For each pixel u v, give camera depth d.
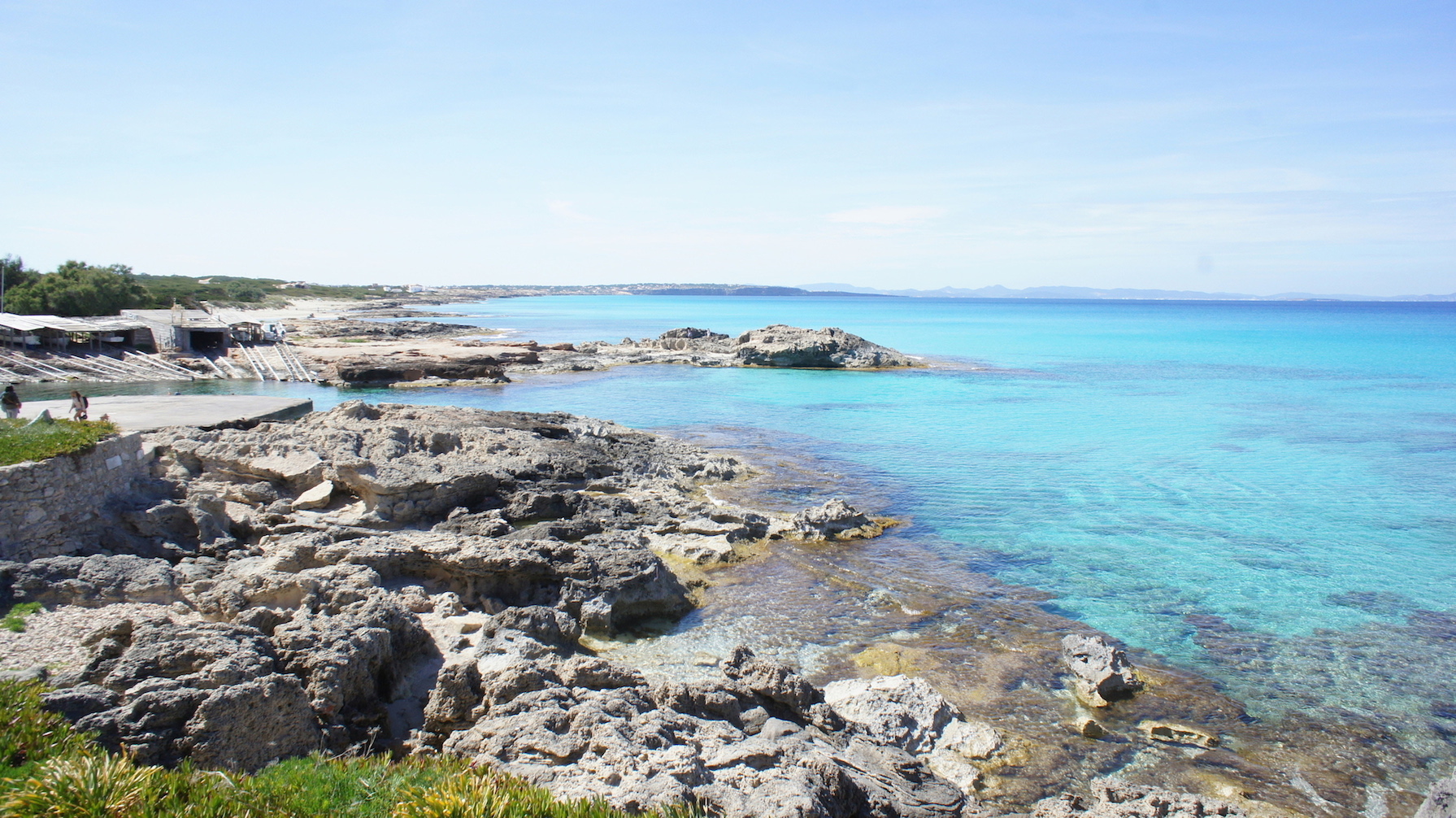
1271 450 46.78
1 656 14.15
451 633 18.75
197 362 73.69
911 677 19.03
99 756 10.10
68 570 17.91
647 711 14.99
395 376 73.69
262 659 13.91
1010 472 40.72
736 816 11.24
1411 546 29.86
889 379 80.00
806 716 15.99
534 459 34.84
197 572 20.38
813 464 42.22
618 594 22.23
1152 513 33.81
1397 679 19.98
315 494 27.05
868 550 28.73
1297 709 18.52
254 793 10.12
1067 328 188.50
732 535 28.61
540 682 15.18
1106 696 18.72
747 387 73.31
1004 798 14.98
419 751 14.27
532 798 10.05
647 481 35.62
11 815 8.52
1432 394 69.94
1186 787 15.52
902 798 13.81
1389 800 15.33
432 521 28.02
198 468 28.38
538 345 98.75
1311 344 132.12
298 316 162.12
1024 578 26.31
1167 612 23.73
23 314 88.69
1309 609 24.12
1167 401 65.56
